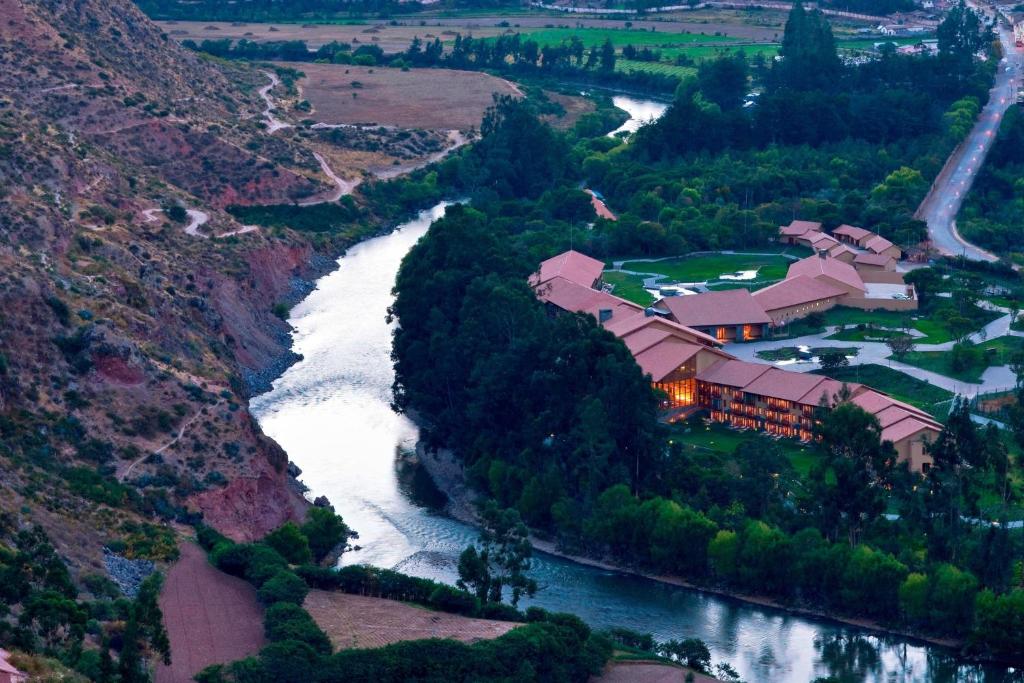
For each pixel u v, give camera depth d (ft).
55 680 529.04
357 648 640.99
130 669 568.41
